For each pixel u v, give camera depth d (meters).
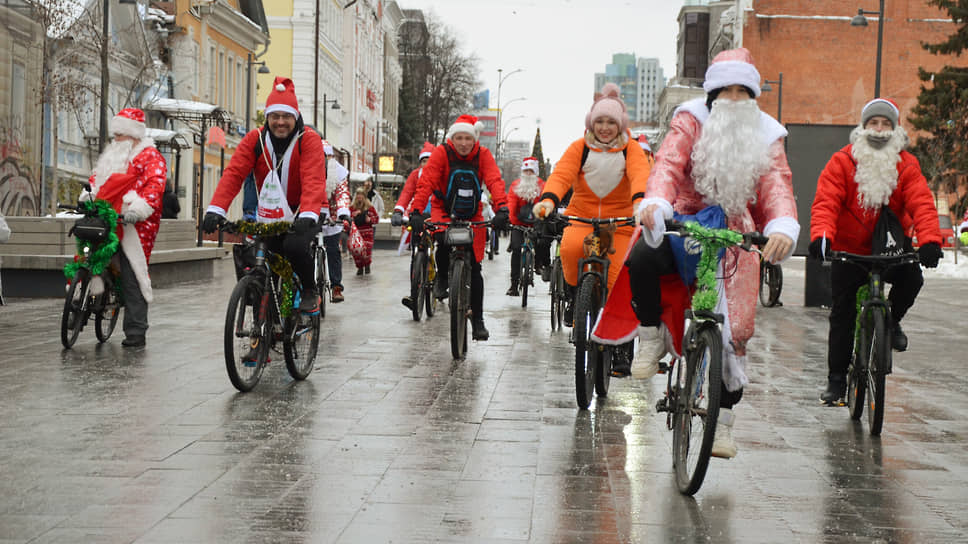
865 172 7.51
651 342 6.05
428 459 6.00
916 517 5.10
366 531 4.65
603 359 7.97
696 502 5.27
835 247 7.79
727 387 5.62
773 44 66.75
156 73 31.84
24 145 22.16
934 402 8.50
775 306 17.88
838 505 5.29
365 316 14.07
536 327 13.29
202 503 5.02
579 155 8.22
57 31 23.78
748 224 5.64
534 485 5.51
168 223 19.28
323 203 8.26
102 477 5.47
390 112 106.00
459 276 10.10
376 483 5.46
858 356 7.52
